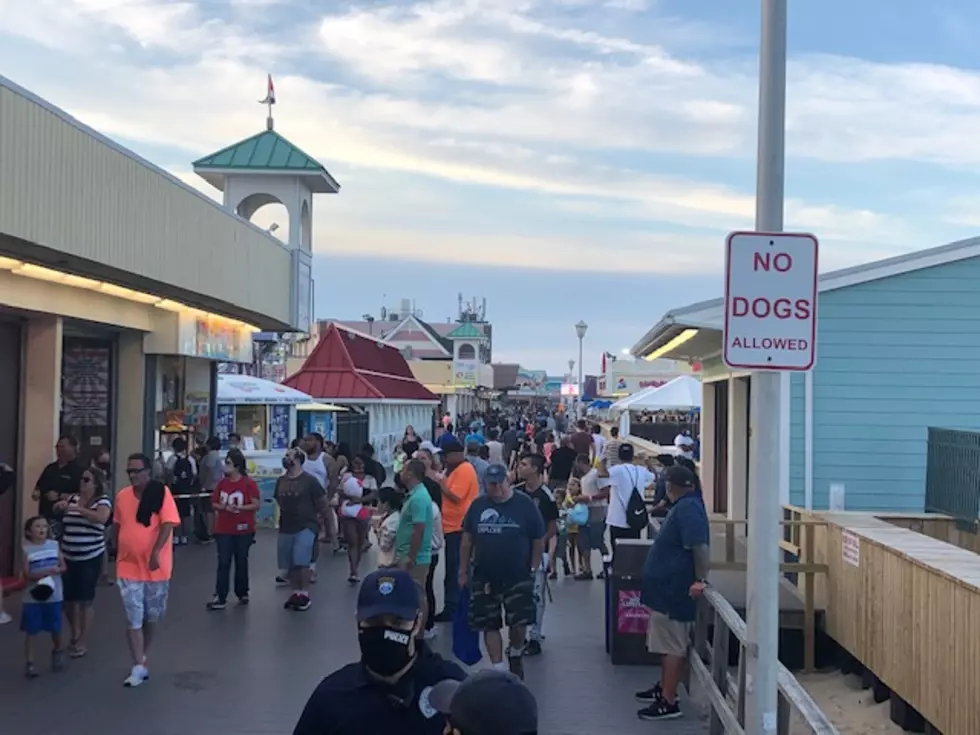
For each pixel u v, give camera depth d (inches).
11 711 292.5
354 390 1263.5
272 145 770.2
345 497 530.6
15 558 477.7
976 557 303.3
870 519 410.3
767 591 197.3
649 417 1819.6
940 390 522.0
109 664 348.2
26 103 346.9
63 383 591.2
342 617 435.5
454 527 430.3
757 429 199.0
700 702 312.0
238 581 464.8
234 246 594.9
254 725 281.9
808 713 172.7
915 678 299.9
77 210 387.9
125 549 324.2
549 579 557.9
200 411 710.5
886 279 525.0
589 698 317.4
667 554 297.3
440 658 141.2
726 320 195.0
